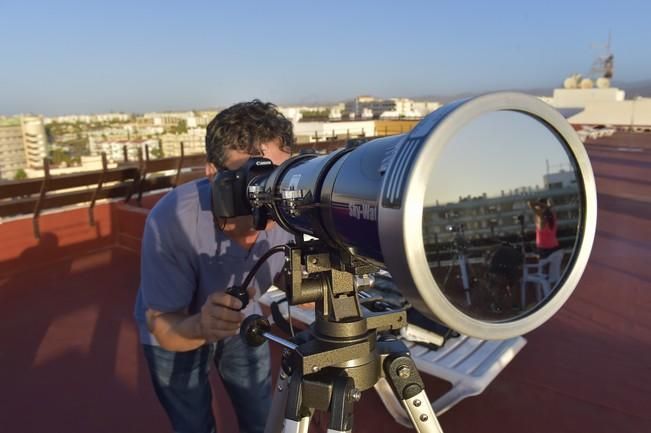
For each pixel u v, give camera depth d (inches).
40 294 169.5
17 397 110.4
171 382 69.9
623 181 378.0
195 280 64.6
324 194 35.6
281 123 61.1
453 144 27.8
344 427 39.2
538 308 32.2
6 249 187.2
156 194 241.6
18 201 192.1
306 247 40.7
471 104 27.5
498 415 99.9
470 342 108.8
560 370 115.7
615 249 205.8
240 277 66.0
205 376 73.4
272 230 66.4
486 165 28.9
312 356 38.8
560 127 30.7
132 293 170.9
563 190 31.7
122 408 107.0
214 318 48.1
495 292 30.2
